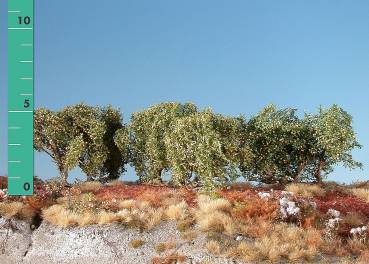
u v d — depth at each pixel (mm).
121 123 33031
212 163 25406
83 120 30469
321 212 21969
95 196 23938
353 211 22406
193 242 18797
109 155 32375
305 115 31125
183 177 26688
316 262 17516
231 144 26672
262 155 30281
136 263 18438
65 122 30266
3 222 20859
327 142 28969
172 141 26438
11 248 20016
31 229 20969
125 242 19469
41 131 30141
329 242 18938
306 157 30703
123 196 24000
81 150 29078
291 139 30188
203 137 25547
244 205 21344
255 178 30688
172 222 20484
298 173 30906
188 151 26078
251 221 20016
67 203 22406
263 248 17891
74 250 19516
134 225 20219
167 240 19297
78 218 20766
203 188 25312
